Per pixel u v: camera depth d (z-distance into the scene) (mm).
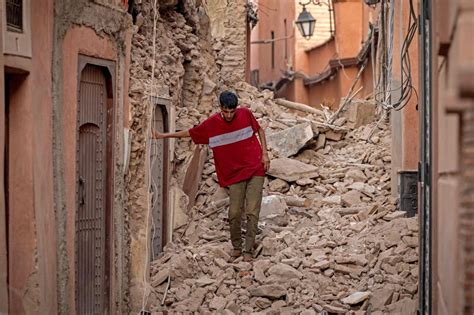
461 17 3070
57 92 7402
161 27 11539
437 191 5434
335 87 26578
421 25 7105
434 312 5660
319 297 9391
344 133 14680
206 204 11891
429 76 6195
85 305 8211
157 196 10367
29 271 6879
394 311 8828
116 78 8867
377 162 13383
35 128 6930
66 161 7582
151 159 10023
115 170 8844
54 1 7324
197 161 11953
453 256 3773
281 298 9398
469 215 3197
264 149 10406
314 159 13852
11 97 6828
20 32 6668
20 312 6871
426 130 6582
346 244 10500
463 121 3236
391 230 10477
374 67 19266
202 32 14742
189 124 12094
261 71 41000
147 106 9703
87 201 8234
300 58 31516
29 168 6828
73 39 7723
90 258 8320
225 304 9281
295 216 11758
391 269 9742
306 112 17281
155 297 9461
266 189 12680
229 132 10234
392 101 12547
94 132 8430
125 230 9242
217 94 14891
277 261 10039
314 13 30828
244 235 10969
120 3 8953
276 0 36719
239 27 19781
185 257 10047
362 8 24688
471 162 3152
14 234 6875
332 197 12297
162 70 11055
